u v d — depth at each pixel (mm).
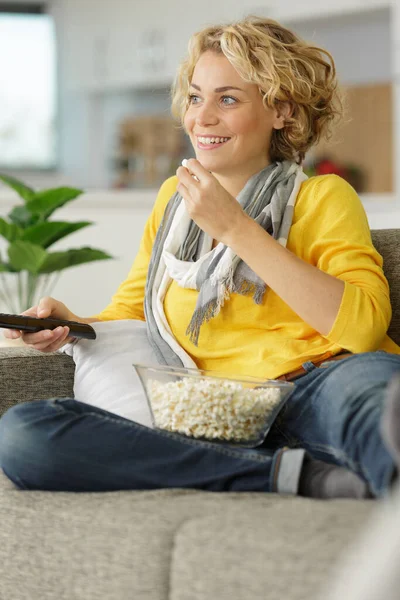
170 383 1705
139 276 2305
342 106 2234
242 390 1681
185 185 1840
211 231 1835
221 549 1313
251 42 2031
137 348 2105
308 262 1980
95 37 8773
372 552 969
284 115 2098
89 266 5254
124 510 1455
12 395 2082
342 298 1792
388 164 7402
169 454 1567
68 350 2119
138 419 1963
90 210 5223
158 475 1556
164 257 2100
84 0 8836
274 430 1831
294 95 2074
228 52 1998
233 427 1668
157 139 8625
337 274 1892
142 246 2342
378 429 1466
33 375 2105
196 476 1546
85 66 8914
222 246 2000
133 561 1411
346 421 1553
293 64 2066
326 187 2023
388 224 4836
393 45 6312
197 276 2014
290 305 1807
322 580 1219
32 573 1547
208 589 1320
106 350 2096
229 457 1557
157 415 1705
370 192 7477
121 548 1428
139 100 9086
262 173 2072
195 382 1689
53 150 9375
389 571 938
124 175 8812
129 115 9156
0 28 9086
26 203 3396
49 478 1593
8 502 1599
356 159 7562
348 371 1688
